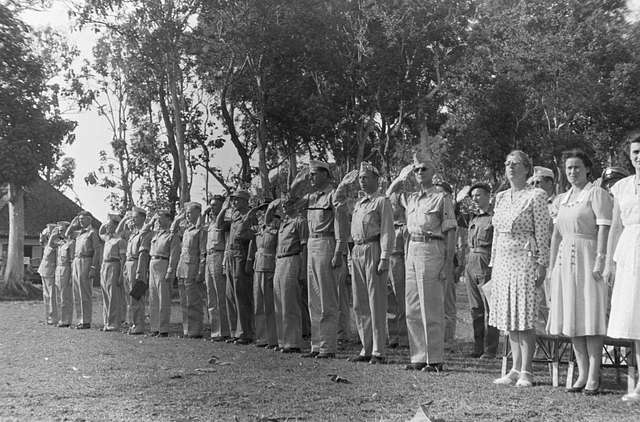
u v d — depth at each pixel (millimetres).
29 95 25000
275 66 31094
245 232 11891
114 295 14445
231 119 32656
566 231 6918
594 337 6691
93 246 15039
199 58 29641
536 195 7266
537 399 6332
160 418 5543
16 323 16453
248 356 9711
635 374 6801
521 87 32250
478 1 33531
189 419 5520
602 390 6773
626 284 6324
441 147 35906
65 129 25688
